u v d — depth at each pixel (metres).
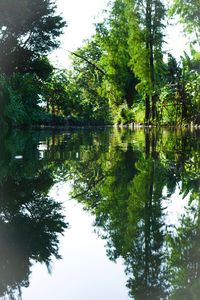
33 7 27.17
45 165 6.59
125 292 1.92
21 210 3.53
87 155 8.25
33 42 28.53
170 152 8.95
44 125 31.09
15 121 24.11
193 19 26.88
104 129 25.36
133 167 6.26
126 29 34.25
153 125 28.38
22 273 2.15
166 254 2.39
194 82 25.56
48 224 3.06
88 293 1.91
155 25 27.91
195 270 2.18
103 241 2.66
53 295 1.89
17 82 27.23
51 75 34.91
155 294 1.89
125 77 37.00
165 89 27.08
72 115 36.09
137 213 3.38
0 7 25.81
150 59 28.31
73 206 3.64
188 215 3.28
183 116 26.33
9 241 2.67
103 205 3.66
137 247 2.54
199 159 7.43
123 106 36.78
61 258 2.37
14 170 5.98
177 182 4.82
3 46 27.86
